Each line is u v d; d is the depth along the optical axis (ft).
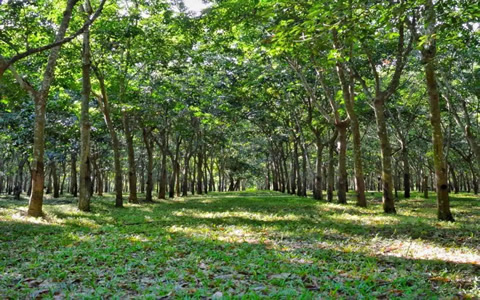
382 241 31.14
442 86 71.31
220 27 51.62
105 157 134.92
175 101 81.15
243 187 272.51
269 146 156.56
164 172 104.83
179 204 79.66
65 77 63.21
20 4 44.98
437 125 44.96
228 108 87.97
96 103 85.61
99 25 59.36
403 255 25.21
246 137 136.87
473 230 36.63
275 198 97.81
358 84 75.41
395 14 24.02
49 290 17.57
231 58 83.10
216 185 300.20
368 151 133.49
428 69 43.19
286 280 18.99
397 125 102.73
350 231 36.91
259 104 95.81
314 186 99.71
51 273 20.56
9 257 25.05
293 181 136.05
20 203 87.56
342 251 26.89
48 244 29.84
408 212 57.11
